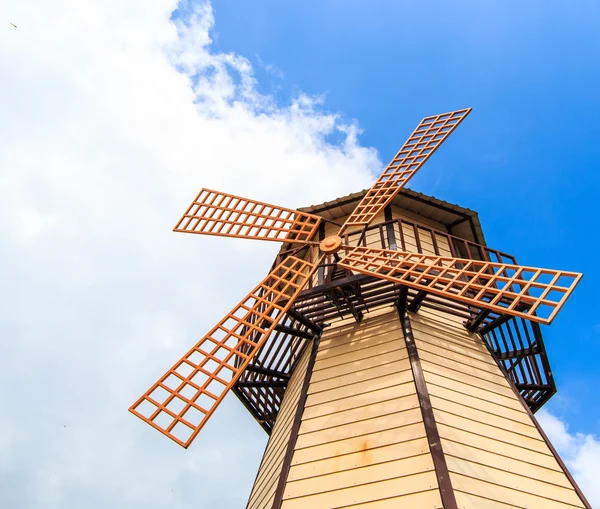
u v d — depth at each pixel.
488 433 6.34
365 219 9.77
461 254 11.26
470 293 8.44
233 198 10.93
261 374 9.19
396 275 7.84
